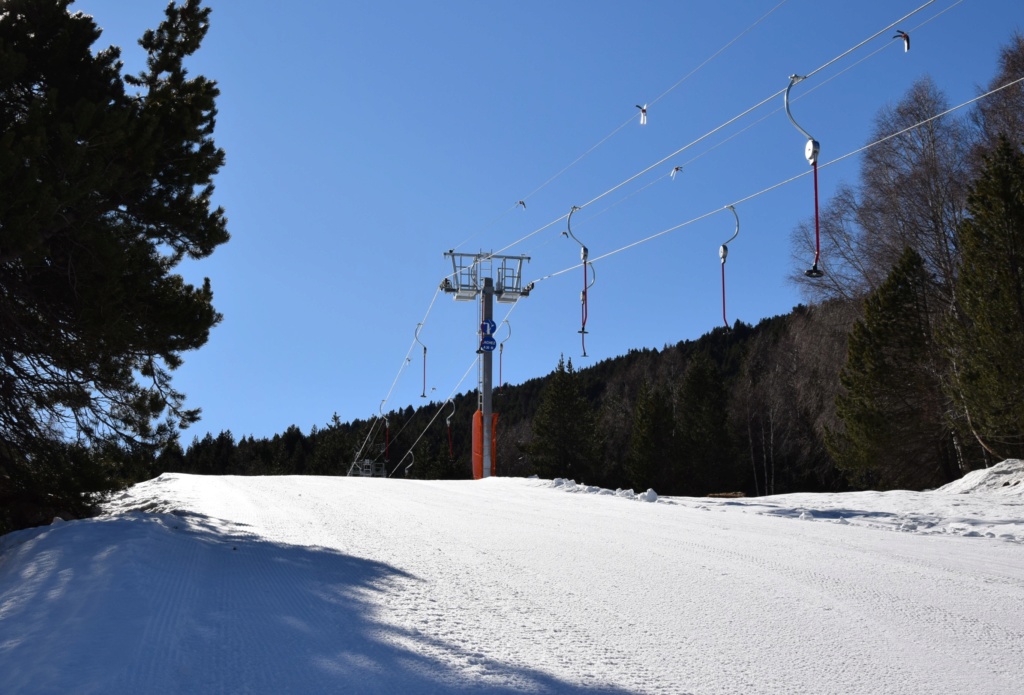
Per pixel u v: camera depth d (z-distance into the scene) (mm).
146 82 14680
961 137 34062
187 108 13969
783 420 60375
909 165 34969
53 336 13422
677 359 90562
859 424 31469
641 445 60844
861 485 37375
